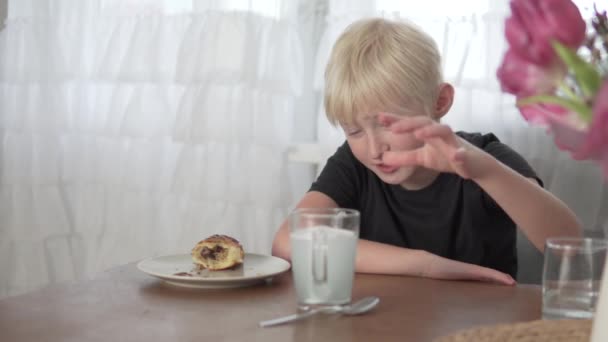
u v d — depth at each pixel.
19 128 2.01
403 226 1.33
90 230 1.99
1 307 0.80
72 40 1.99
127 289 0.89
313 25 1.82
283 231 1.18
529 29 0.47
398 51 1.18
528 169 1.23
